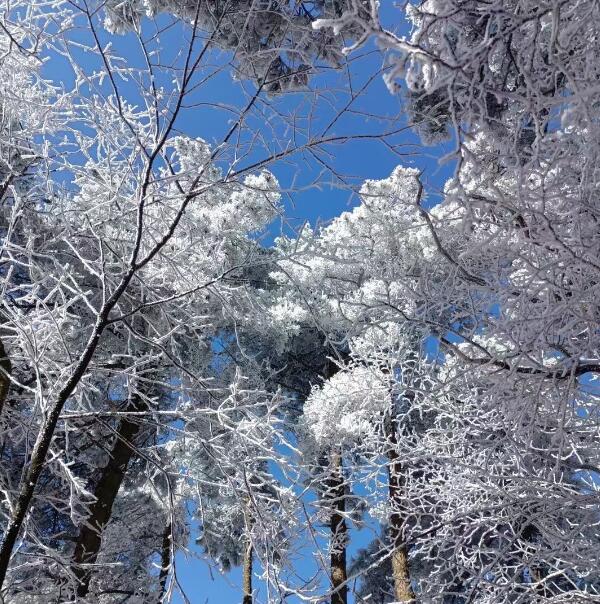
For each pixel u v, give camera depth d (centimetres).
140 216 321
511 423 337
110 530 854
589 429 326
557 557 362
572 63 170
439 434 534
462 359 293
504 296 271
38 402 319
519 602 354
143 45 307
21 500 252
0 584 232
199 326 424
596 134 162
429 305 302
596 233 219
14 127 384
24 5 349
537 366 255
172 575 348
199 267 440
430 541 497
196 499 464
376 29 124
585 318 230
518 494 377
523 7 179
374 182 790
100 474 897
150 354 400
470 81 146
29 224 405
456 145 138
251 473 370
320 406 800
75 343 527
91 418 403
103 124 362
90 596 502
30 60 381
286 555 350
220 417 379
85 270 544
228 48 308
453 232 287
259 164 319
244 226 765
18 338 362
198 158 351
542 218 204
